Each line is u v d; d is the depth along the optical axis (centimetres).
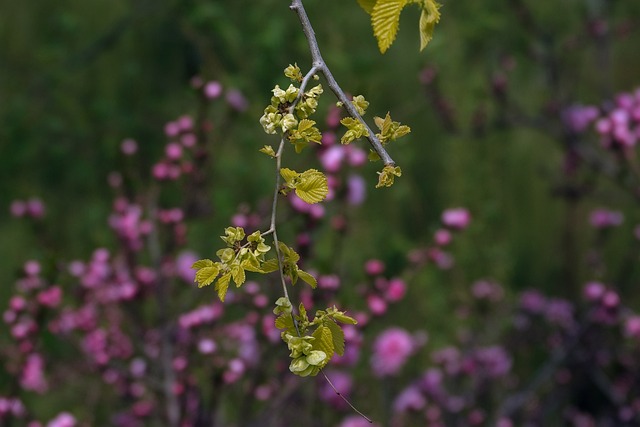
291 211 379
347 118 160
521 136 713
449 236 422
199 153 419
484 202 664
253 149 613
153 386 399
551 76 623
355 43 690
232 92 455
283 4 663
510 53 710
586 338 590
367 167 658
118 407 458
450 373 558
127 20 718
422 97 673
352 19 693
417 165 701
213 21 625
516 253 691
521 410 587
